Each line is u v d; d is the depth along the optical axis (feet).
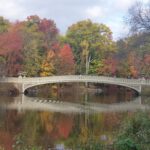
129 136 67.56
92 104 203.41
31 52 277.03
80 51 326.65
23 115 156.97
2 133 115.96
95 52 323.16
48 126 132.46
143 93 270.26
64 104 201.36
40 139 108.06
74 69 307.99
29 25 325.21
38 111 170.50
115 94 285.43
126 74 296.51
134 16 169.68
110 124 132.36
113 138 76.54
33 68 278.46
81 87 311.47
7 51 262.06
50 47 300.81
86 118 151.53
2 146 94.48
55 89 298.56
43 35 310.45
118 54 310.65
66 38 330.13
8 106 184.85
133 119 76.59
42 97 240.12
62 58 294.87
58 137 112.16
